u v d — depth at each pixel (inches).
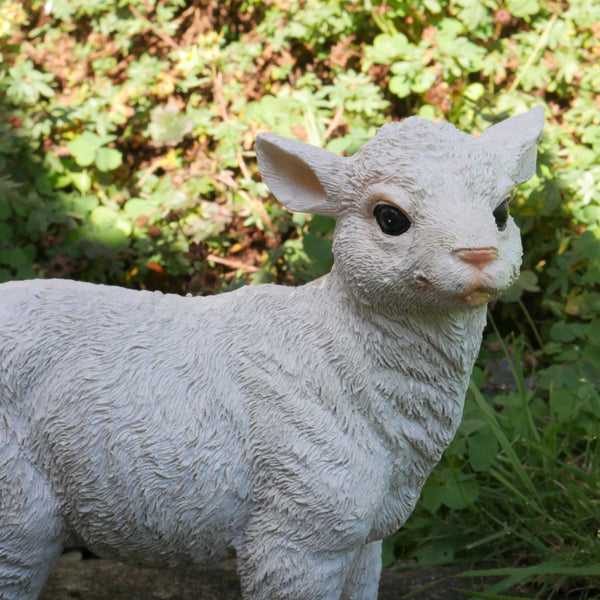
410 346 23.8
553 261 40.7
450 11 44.7
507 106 42.7
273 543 24.1
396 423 24.1
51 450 24.0
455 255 21.9
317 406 23.9
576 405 34.3
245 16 45.0
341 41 43.8
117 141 44.6
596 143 42.2
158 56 44.3
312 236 37.2
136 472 23.9
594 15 43.7
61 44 42.4
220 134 41.1
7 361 23.9
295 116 42.1
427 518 32.7
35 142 41.2
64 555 32.1
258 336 24.5
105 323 24.5
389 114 45.6
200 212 40.6
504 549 31.7
